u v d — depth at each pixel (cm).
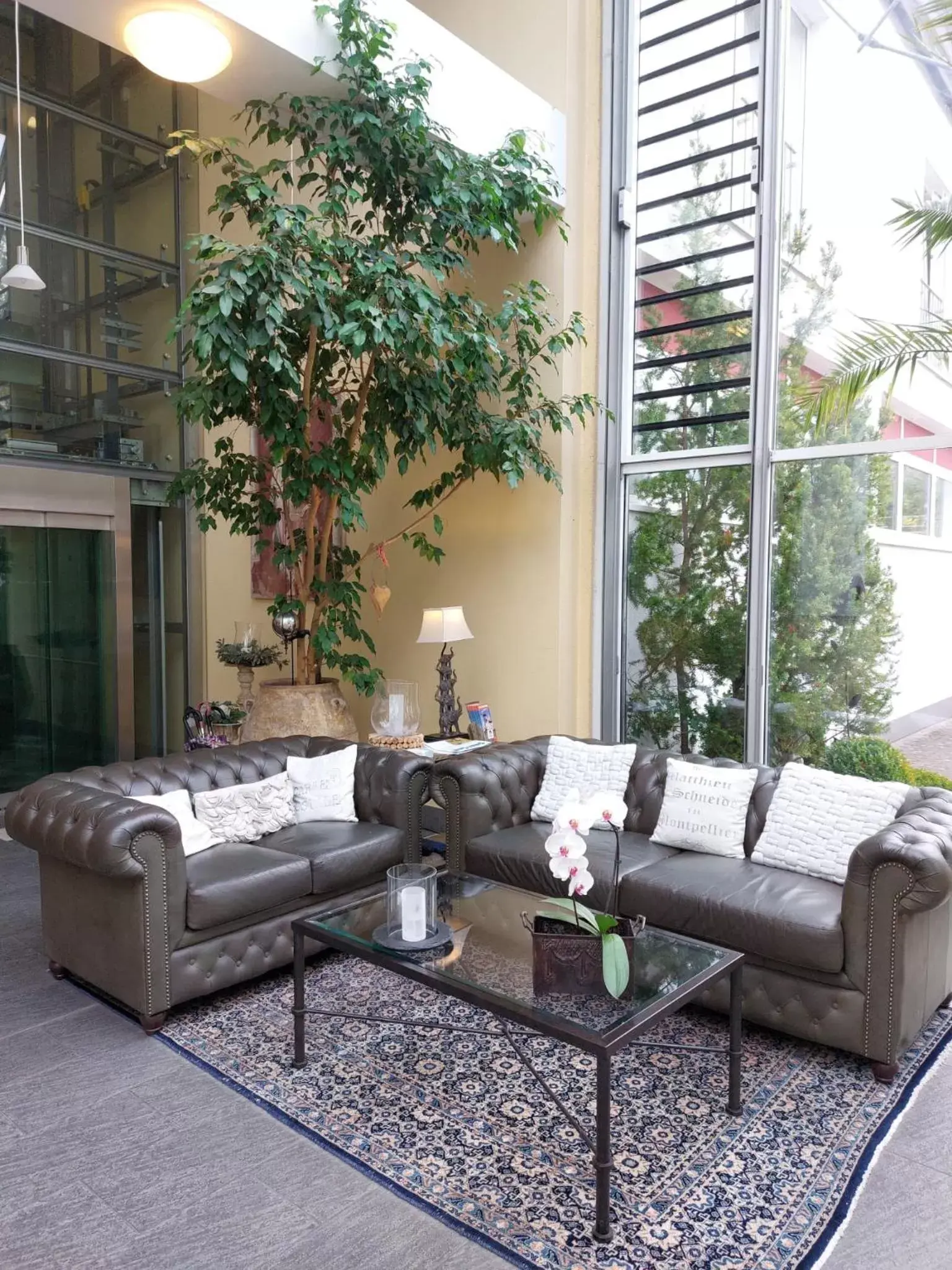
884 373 453
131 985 305
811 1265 199
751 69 496
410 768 401
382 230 524
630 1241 206
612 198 548
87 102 609
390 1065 284
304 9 396
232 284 388
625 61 542
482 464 500
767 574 496
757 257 492
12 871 473
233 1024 312
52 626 592
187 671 664
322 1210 217
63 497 587
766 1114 257
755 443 496
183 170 658
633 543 554
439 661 541
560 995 236
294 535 518
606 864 350
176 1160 236
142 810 301
